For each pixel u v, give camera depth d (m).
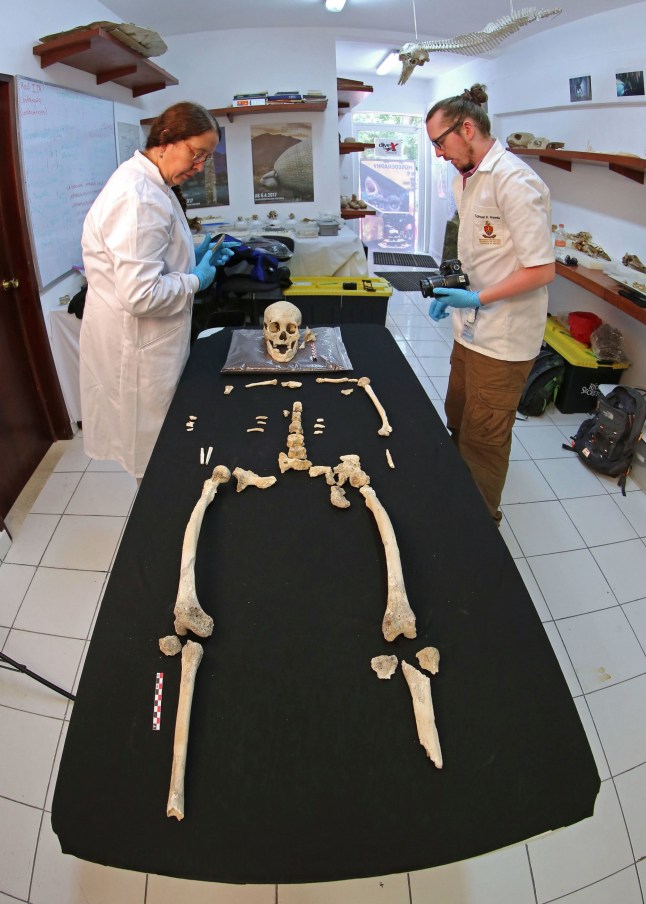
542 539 2.19
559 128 3.46
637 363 2.88
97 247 1.64
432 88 6.05
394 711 0.84
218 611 0.99
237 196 4.22
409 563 1.09
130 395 1.84
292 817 0.73
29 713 1.56
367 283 3.81
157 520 1.19
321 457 1.42
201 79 3.91
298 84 3.96
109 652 0.92
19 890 1.23
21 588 1.95
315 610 0.99
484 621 0.98
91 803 0.74
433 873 1.26
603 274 2.96
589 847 1.30
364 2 3.30
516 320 1.83
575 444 2.73
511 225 1.66
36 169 2.37
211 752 0.79
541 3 2.90
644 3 2.59
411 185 6.89
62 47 2.31
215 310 3.21
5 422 2.36
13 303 2.44
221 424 1.57
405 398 1.72
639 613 1.87
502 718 0.83
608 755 1.47
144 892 1.23
